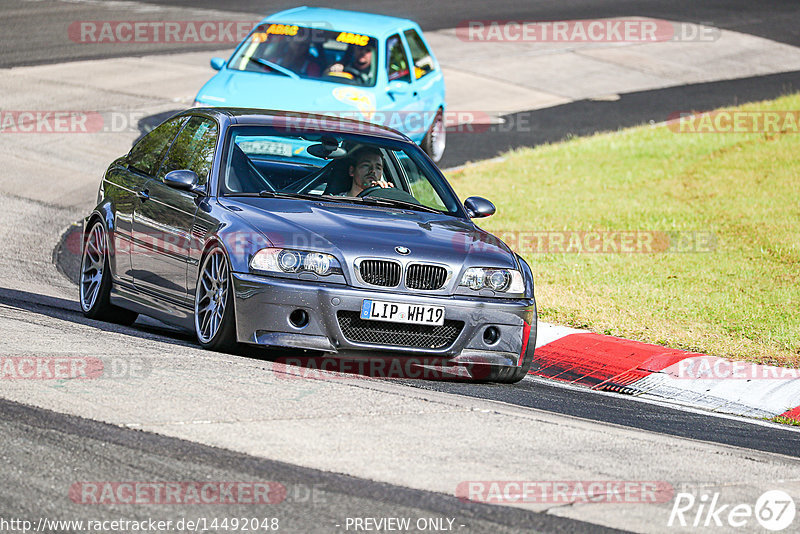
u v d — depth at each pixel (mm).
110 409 17484
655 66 81875
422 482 15555
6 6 86688
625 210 45938
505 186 49594
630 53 85312
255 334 21984
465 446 17391
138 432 16562
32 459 15273
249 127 26016
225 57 73188
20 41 73188
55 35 76125
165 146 27719
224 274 22750
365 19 51625
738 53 88062
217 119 26312
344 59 47719
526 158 55094
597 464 17234
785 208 45938
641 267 37812
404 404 19531
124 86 63062
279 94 44906
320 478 15328
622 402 24547
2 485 14359
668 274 37031
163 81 65000
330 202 24953
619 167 53594
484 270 23344
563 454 17562
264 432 16984
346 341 22078
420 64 53125
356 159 26297
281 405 18516
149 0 92750
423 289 22750
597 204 46906
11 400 17578
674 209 46219
